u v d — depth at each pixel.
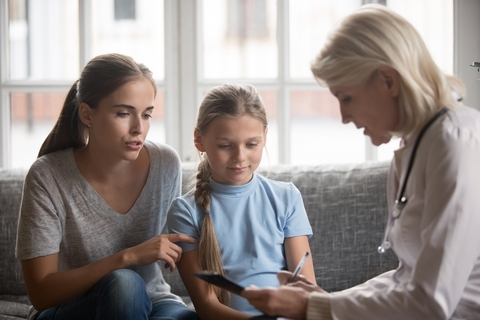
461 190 1.10
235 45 2.39
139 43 2.39
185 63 2.37
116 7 2.37
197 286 1.57
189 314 1.57
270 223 1.65
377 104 1.20
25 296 1.97
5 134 2.37
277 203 1.67
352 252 1.92
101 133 1.56
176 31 2.36
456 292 1.11
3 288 1.97
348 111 1.24
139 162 1.70
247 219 1.64
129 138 1.55
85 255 1.64
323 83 1.27
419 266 1.11
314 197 1.95
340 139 2.44
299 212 1.69
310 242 1.93
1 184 1.99
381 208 1.94
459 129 1.14
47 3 2.36
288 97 2.39
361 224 1.93
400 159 1.26
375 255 1.92
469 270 1.12
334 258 1.92
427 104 1.18
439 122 1.16
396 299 1.13
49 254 1.56
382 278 1.35
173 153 1.77
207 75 2.40
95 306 1.51
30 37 2.37
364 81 1.19
